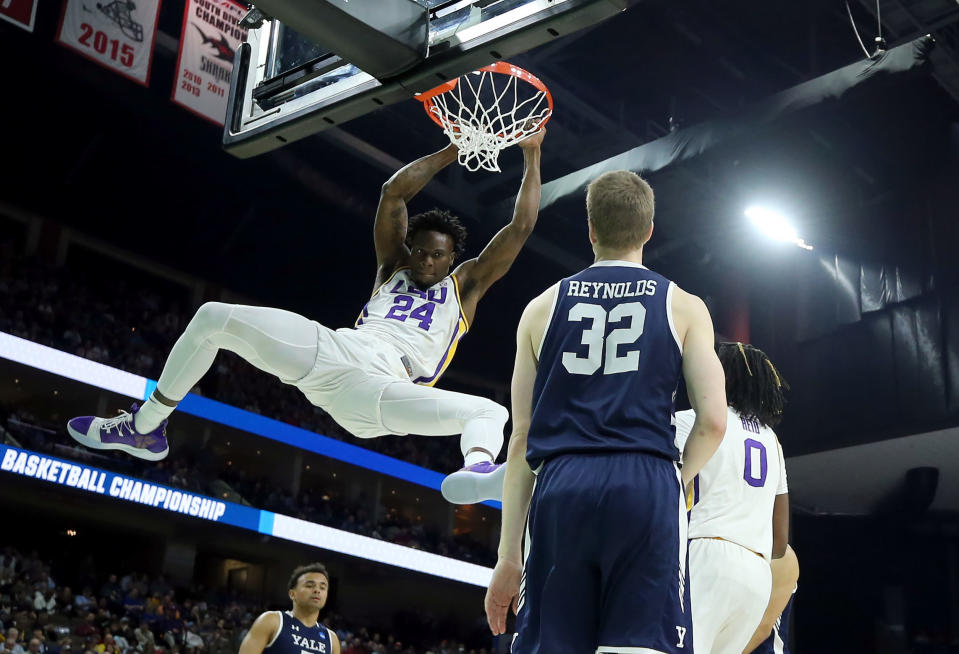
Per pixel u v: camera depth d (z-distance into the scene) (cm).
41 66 1859
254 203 2248
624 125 2056
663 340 257
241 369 2367
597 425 249
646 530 236
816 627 2347
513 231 557
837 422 2056
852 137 1795
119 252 2366
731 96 2003
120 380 1945
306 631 598
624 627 230
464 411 481
